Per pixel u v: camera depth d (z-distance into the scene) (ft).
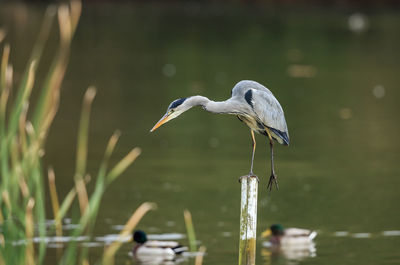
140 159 57.47
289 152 60.70
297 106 79.10
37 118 20.06
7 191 19.85
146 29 149.28
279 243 41.19
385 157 58.75
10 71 21.86
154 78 95.61
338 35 141.49
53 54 113.39
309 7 189.47
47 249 38.27
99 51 120.16
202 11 182.80
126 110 75.41
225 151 60.80
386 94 86.28
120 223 43.37
